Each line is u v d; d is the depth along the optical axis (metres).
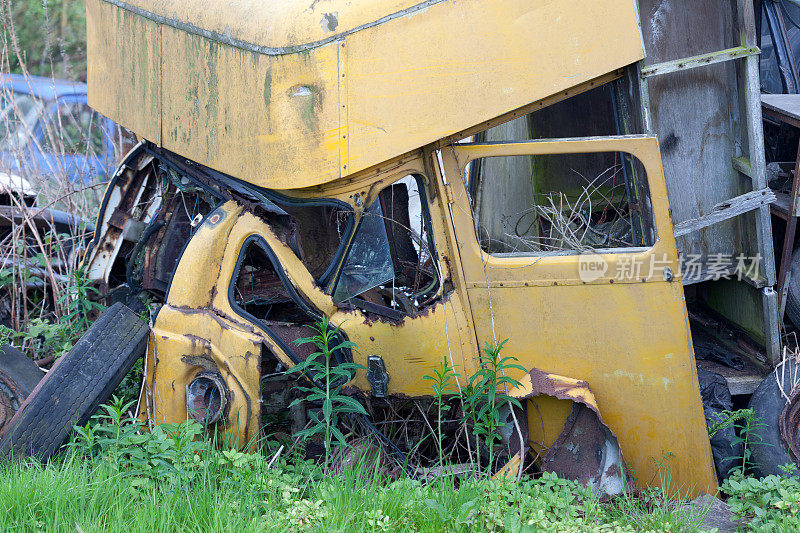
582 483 3.91
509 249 5.98
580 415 3.97
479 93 3.96
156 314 4.50
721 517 3.72
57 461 4.02
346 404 4.14
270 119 3.96
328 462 4.14
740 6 4.58
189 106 4.44
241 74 4.07
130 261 5.42
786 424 4.33
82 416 4.17
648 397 4.03
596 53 4.06
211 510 3.44
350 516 3.40
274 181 3.99
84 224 6.55
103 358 4.27
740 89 4.73
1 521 3.28
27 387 4.48
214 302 4.37
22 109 8.11
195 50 4.37
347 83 3.85
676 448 4.02
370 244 4.48
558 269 4.08
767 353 4.85
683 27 4.78
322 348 3.91
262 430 4.24
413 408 4.39
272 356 4.41
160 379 4.35
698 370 4.86
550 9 4.00
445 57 3.92
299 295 4.25
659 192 4.02
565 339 4.08
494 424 4.05
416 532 3.42
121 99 5.03
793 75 5.83
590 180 5.55
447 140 4.11
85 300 5.50
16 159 7.11
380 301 4.67
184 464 3.77
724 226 4.97
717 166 4.87
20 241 6.25
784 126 5.49
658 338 4.02
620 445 4.02
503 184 6.25
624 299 4.04
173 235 5.29
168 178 5.19
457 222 4.13
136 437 3.83
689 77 4.80
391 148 3.92
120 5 4.99
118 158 7.61
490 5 3.94
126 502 3.52
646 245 4.23
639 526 3.62
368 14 3.84
